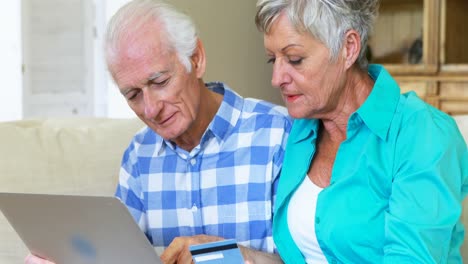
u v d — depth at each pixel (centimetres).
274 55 154
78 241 151
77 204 142
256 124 184
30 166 194
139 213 192
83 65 381
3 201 155
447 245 146
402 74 446
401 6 452
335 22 148
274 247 180
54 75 375
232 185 183
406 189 147
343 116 159
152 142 191
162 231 189
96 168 199
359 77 159
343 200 156
